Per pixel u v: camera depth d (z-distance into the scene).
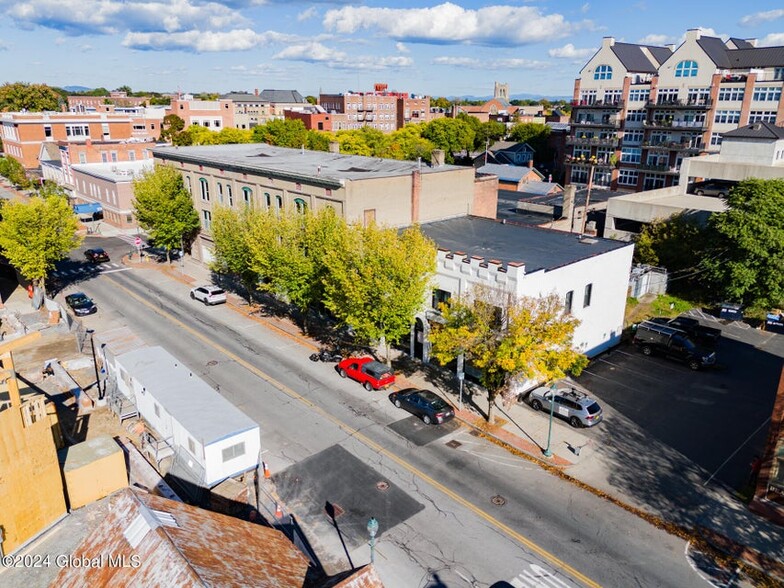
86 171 78.88
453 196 45.91
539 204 63.12
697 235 48.69
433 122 133.75
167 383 26.94
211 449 22.42
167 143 108.38
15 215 43.19
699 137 84.62
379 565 19.91
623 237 58.19
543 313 26.66
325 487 24.03
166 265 57.78
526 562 20.05
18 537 20.56
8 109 146.38
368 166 48.50
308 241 37.19
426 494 23.64
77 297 44.41
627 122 93.19
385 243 31.61
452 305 28.92
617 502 23.20
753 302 45.00
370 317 32.25
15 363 34.97
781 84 76.75
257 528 17.98
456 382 33.38
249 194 49.31
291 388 32.53
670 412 30.28
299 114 161.12
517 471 25.25
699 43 82.56
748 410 30.58
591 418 28.23
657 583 19.16
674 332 36.78
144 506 16.44
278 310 45.19
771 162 61.28
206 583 13.74
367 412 30.08
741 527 21.83
